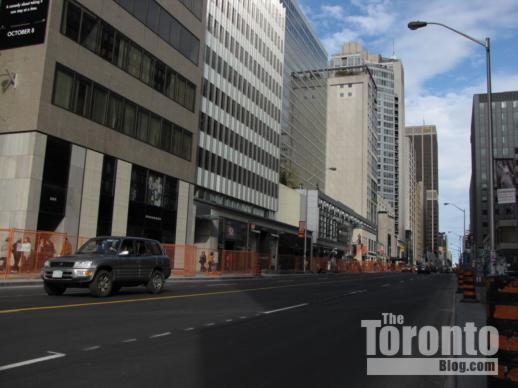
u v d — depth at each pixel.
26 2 27.95
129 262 16.72
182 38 41.03
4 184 26.52
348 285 31.36
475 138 135.38
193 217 41.88
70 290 18.19
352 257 105.69
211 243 44.56
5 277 20.53
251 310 14.23
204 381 6.32
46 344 8.09
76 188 29.14
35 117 26.48
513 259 69.25
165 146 38.25
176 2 40.06
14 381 5.95
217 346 8.64
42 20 27.45
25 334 8.84
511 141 130.88
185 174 40.94
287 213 68.62
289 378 6.68
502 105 133.38
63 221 28.20
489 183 23.75
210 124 47.59
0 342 8.11
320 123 95.00
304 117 84.25
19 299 14.20
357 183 127.81
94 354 7.57
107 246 16.67
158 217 37.03
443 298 22.66
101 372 6.54
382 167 198.75
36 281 20.38
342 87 133.62
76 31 29.38
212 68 48.41
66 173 28.47
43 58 27.00
